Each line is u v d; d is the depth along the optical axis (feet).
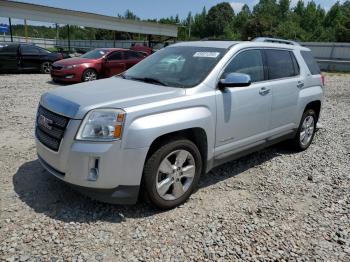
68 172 10.91
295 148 19.56
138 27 114.11
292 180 15.56
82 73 43.98
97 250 9.82
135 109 10.79
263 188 14.53
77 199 12.51
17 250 9.59
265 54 16.19
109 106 10.78
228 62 13.93
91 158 10.55
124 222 11.29
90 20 99.71
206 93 12.79
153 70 14.90
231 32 273.33
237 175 15.81
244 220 11.84
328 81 64.34
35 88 39.04
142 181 11.41
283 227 11.59
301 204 13.30
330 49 115.65
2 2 81.51
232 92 13.78
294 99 17.79
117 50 48.06
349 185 15.28
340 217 12.46
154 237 10.59
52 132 11.43
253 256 9.99
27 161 15.85
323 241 10.94
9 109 26.86
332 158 18.84
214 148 13.47
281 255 10.12
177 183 12.25
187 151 12.27
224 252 10.08
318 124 24.49
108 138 10.51
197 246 10.27
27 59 53.26
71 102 11.26
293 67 18.25
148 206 12.37
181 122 11.68
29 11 86.48
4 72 53.78
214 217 11.92
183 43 16.47
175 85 13.12
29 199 12.35
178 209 12.35
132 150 10.69
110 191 10.89
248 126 14.92
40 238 10.18
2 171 14.64
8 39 137.18
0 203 11.98
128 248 10.00
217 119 13.19
